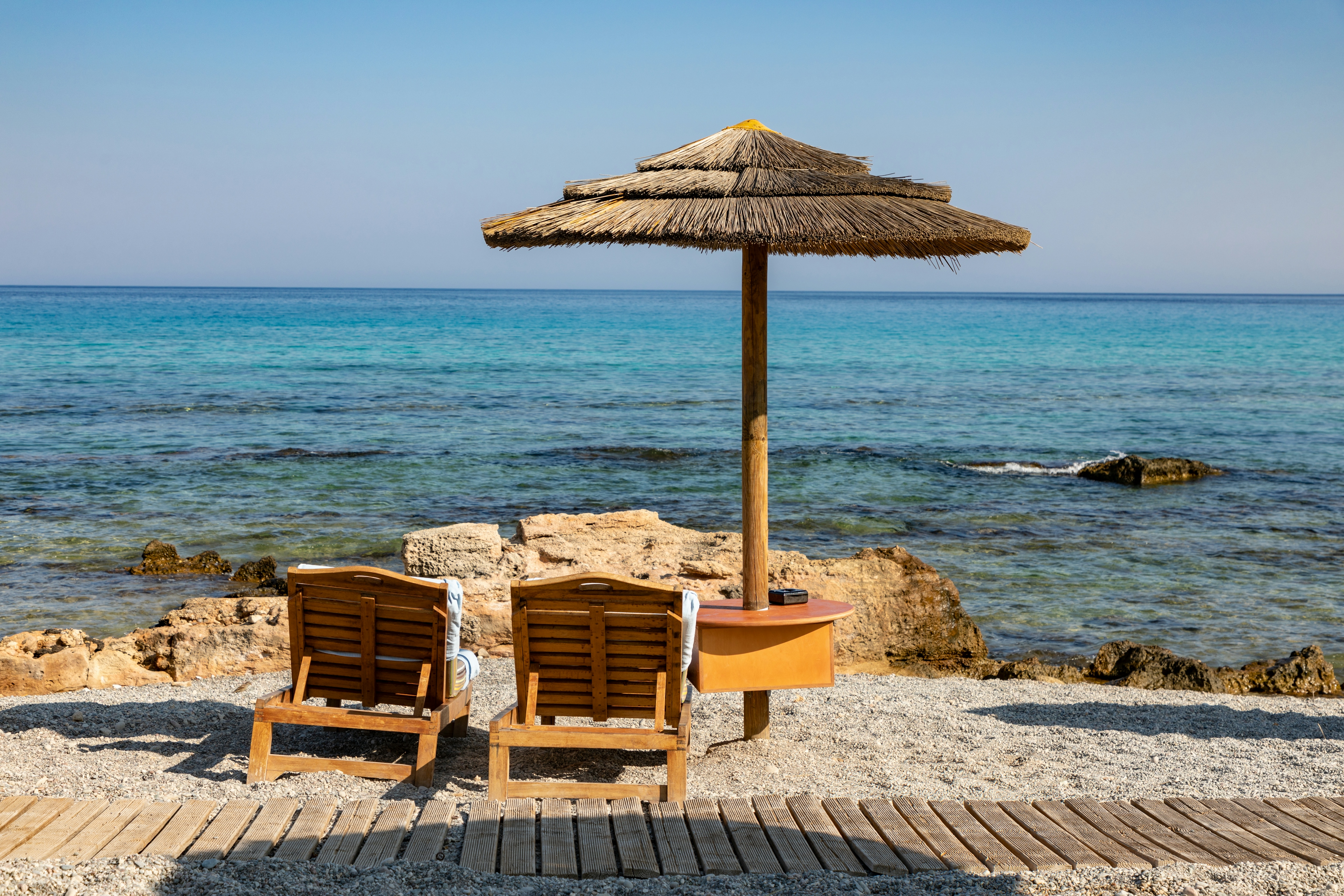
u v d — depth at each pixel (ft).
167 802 13.78
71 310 352.28
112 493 59.47
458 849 12.76
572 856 12.48
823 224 15.05
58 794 14.84
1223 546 50.34
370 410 106.11
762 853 12.62
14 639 23.50
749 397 17.11
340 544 48.11
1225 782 16.62
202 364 157.79
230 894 11.18
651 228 14.96
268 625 24.13
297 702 16.11
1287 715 22.26
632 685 15.42
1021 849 12.86
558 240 15.70
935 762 17.83
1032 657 32.30
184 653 23.79
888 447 85.46
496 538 27.48
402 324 309.63
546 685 15.57
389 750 17.94
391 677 16.24
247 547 47.06
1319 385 145.18
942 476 71.97
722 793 15.61
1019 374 161.68
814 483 68.28
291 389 126.31
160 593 38.65
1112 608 38.75
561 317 387.75
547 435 90.07
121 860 11.84
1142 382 148.97
